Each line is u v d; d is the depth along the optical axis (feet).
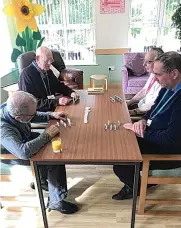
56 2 14.90
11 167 5.02
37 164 4.20
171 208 5.66
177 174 5.02
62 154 4.14
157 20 15.30
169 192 6.22
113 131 4.98
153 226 5.17
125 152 4.15
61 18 15.35
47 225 5.00
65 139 4.67
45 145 4.49
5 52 12.57
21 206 5.51
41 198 4.66
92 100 6.93
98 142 4.52
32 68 7.18
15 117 4.42
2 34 12.14
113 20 14.97
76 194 6.21
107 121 5.48
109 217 5.45
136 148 4.28
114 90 7.93
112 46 15.66
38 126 6.03
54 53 12.32
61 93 7.54
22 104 4.30
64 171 5.33
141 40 15.96
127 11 14.70
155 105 5.88
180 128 4.54
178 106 4.56
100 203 5.88
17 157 4.39
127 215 5.49
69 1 14.89
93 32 15.72
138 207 5.59
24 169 5.02
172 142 4.70
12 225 5.31
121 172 5.57
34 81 7.14
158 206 5.72
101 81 13.96
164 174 5.02
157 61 4.75
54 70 11.52
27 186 5.26
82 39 16.01
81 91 7.81
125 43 15.58
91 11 15.15
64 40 16.02
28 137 5.27
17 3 11.02
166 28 15.52
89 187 6.48
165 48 16.06
